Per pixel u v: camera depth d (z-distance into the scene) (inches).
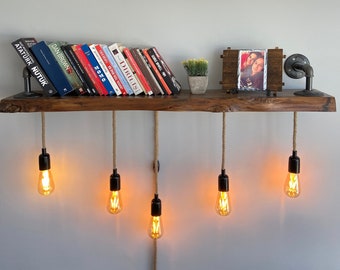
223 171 72.2
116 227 77.1
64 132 74.9
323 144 74.8
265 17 71.8
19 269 77.4
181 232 77.2
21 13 71.5
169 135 75.1
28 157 75.2
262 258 77.6
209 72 73.1
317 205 76.1
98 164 75.7
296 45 72.2
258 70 66.9
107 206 73.6
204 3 71.7
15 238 76.7
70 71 66.0
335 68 72.4
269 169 75.6
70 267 77.6
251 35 72.2
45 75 64.8
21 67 72.4
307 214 76.4
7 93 72.7
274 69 66.6
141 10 71.9
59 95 65.4
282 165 75.5
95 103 63.2
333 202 76.0
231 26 72.1
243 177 75.8
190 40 72.4
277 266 77.7
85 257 77.5
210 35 72.3
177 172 75.9
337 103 73.3
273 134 74.8
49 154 74.7
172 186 76.2
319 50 72.2
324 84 72.8
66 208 76.5
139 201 76.5
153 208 72.1
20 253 77.1
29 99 63.1
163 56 72.9
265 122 74.5
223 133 71.7
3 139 74.7
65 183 76.0
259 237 77.2
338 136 74.5
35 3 71.4
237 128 74.8
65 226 76.9
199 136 75.0
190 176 75.9
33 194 75.9
